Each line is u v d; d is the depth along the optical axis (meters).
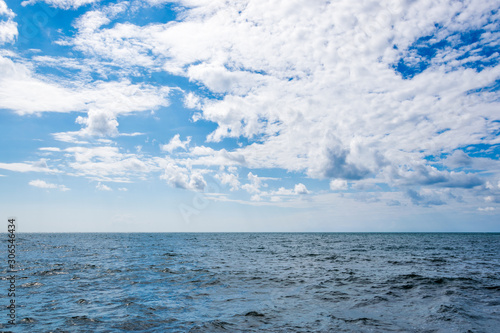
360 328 8.10
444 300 11.27
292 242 69.06
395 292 12.71
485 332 7.83
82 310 9.75
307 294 12.38
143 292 12.61
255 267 20.89
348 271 18.88
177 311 9.75
